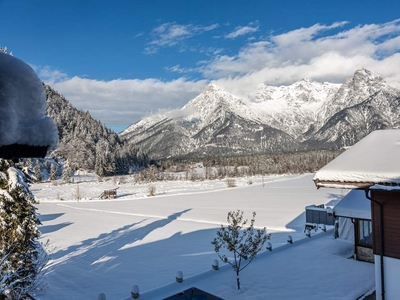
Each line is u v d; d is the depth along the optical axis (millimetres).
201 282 10586
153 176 75188
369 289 9594
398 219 6793
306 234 15656
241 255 10016
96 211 33656
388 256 6910
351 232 14672
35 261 10344
